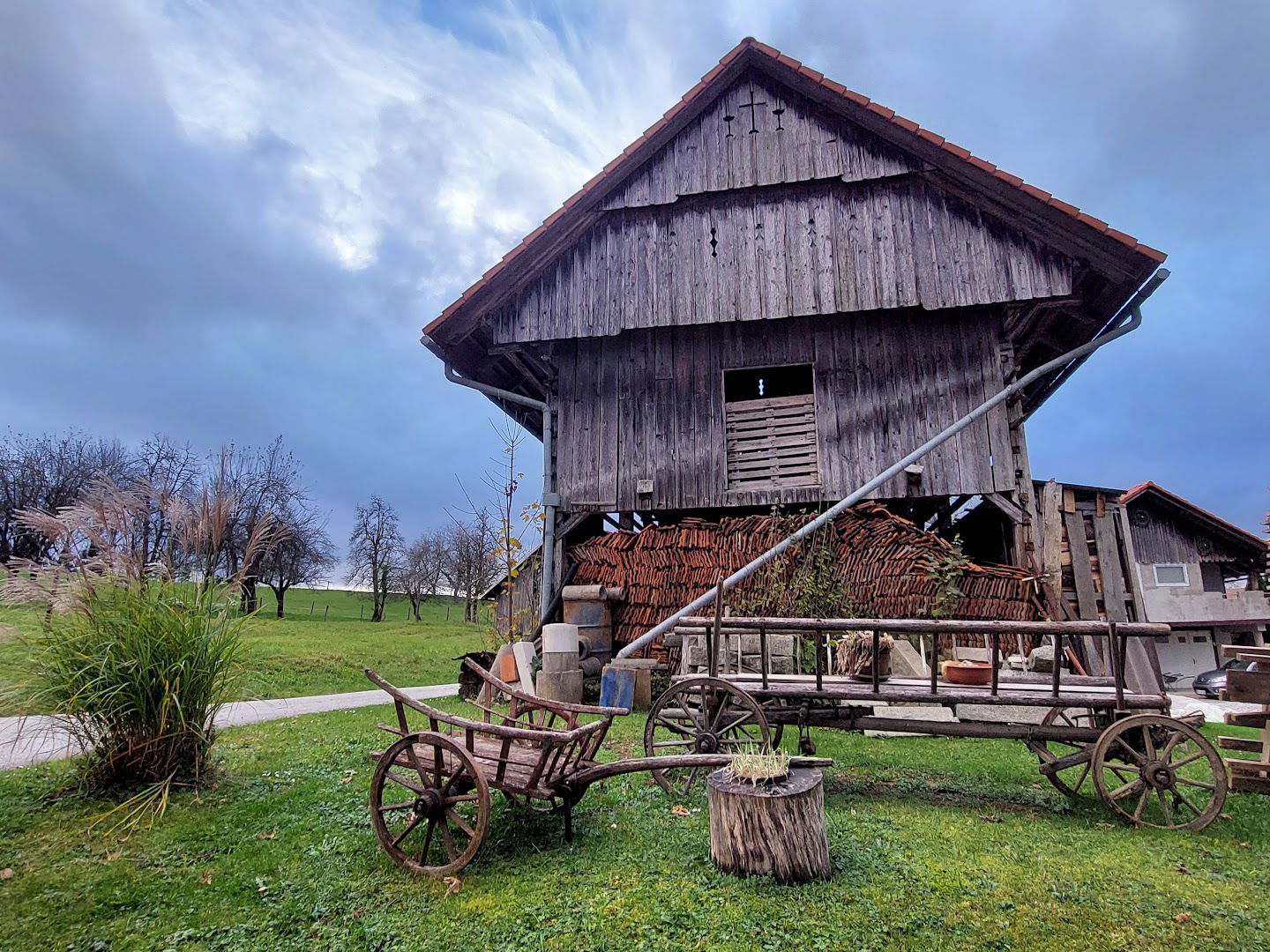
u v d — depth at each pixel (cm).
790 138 1222
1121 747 563
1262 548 2370
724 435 1233
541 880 426
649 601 1139
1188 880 425
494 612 1373
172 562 594
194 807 534
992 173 1099
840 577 1041
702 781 621
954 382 1167
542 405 1298
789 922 368
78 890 408
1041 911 382
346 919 385
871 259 1164
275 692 1220
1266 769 607
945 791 616
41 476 3372
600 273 1249
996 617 993
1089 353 1181
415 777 577
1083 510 1093
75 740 600
